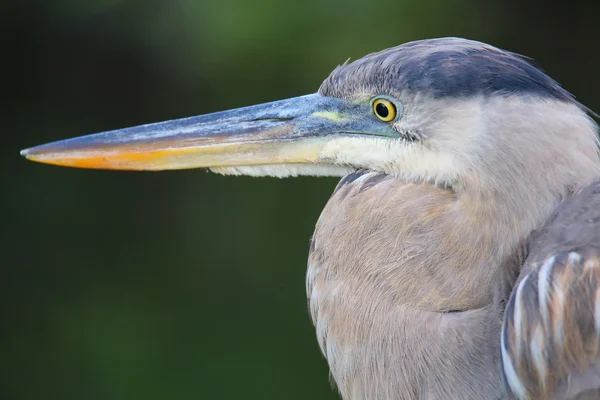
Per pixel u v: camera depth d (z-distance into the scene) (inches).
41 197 442.9
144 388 401.4
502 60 191.2
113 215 447.5
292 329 419.5
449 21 415.2
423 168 193.8
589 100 478.6
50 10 432.1
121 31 427.2
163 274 437.4
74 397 405.1
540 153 184.5
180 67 426.3
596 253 172.4
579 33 474.3
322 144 211.0
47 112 456.4
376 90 201.2
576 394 167.8
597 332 167.9
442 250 184.7
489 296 183.0
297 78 411.2
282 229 441.7
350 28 402.6
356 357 188.9
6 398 406.9
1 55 450.6
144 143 221.0
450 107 189.5
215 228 446.3
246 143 217.5
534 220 184.1
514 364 173.8
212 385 403.5
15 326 419.5
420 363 181.2
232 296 431.2
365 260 189.3
